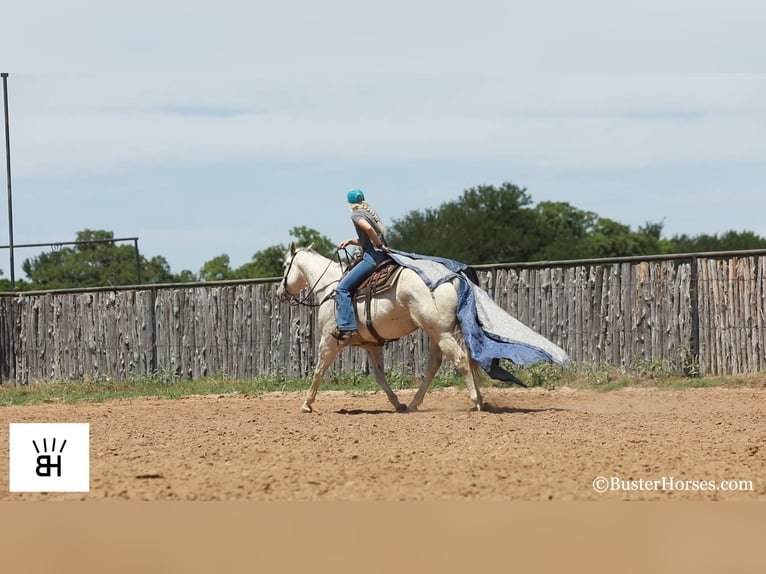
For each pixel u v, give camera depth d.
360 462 9.76
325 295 15.27
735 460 9.72
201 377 23.12
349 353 21.88
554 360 13.83
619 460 9.73
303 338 22.23
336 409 16.30
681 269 19.72
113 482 8.95
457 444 10.90
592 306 20.27
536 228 73.69
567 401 16.86
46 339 24.55
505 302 20.89
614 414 14.03
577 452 10.23
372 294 14.39
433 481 8.73
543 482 8.66
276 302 22.47
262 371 22.59
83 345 24.17
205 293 23.16
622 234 76.00
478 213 73.00
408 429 12.30
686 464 9.51
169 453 10.66
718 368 19.47
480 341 13.99
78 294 24.25
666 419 13.27
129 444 11.49
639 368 19.80
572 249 71.06
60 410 17.27
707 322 19.56
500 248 71.56
